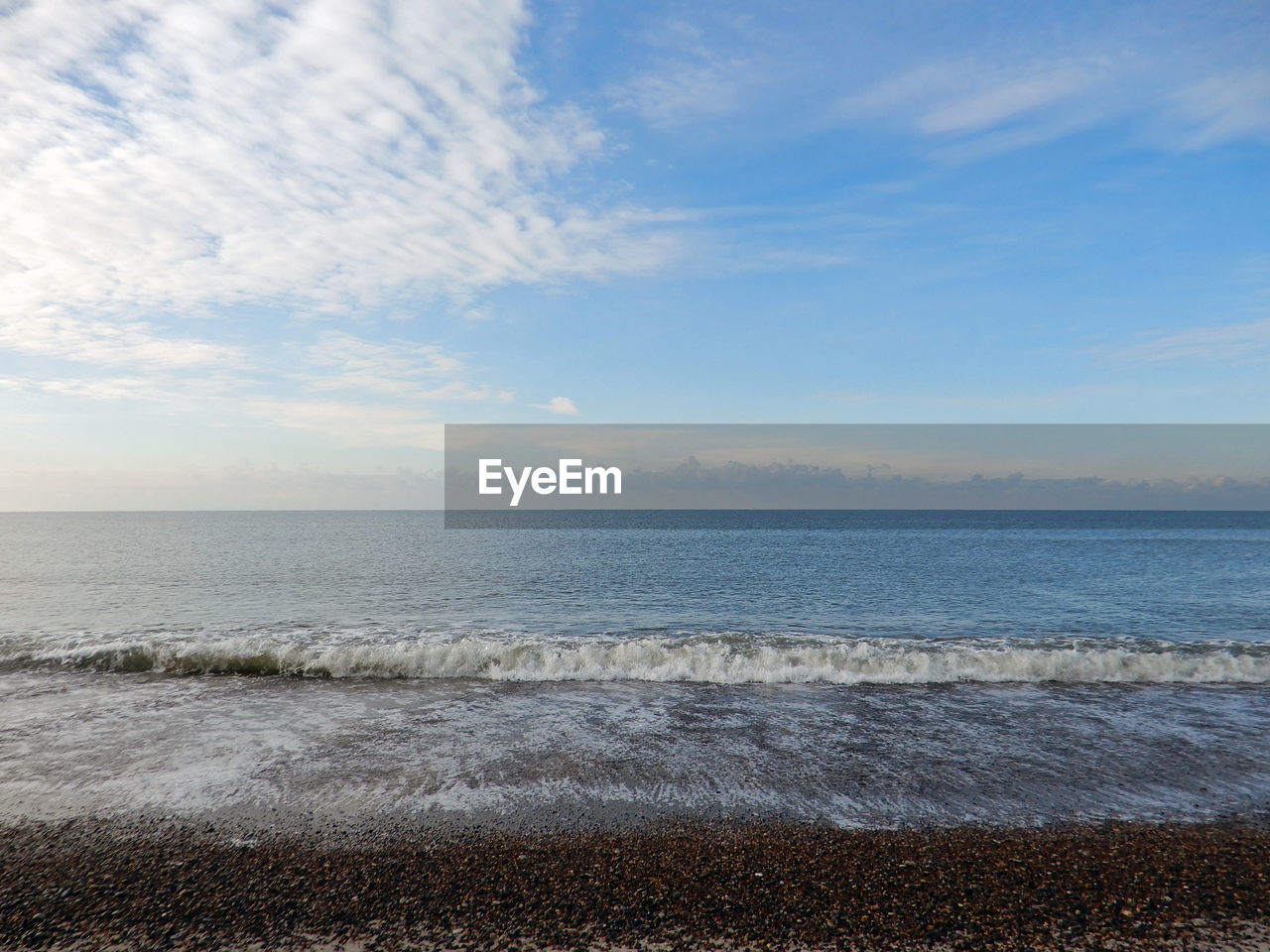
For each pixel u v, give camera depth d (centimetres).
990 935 396
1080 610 1675
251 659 1006
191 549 3594
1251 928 403
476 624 1454
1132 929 402
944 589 2097
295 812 557
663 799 584
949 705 851
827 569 2736
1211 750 699
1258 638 1309
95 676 966
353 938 392
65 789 596
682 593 1981
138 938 392
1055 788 606
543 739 731
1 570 2491
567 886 449
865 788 607
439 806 570
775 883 454
